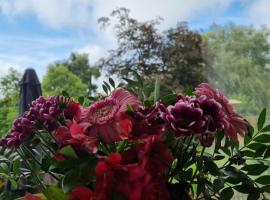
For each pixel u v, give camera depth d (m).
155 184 0.38
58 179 0.46
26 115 0.45
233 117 0.43
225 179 0.47
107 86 0.53
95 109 0.40
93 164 0.38
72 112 0.44
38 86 1.49
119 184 0.37
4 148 0.49
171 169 0.45
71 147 0.38
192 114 0.38
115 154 0.37
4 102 2.18
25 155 0.48
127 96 0.42
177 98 0.44
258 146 0.50
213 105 0.40
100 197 0.36
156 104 0.42
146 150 0.38
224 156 0.48
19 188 0.52
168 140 0.43
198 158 0.44
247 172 0.48
